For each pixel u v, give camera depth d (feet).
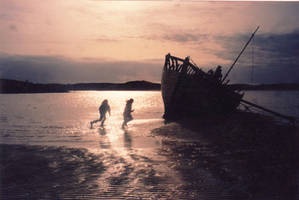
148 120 59.16
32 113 81.20
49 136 36.35
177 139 33.45
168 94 62.54
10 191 14.97
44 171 19.02
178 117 59.93
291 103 138.72
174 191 15.20
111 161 22.07
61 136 36.19
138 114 79.97
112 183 16.55
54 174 18.30
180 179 17.39
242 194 14.67
